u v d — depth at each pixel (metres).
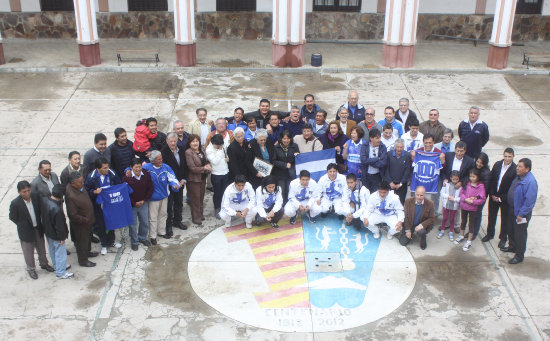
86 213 8.02
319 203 9.42
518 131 13.32
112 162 9.02
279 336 7.22
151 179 8.57
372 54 18.86
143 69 16.83
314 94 15.39
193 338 7.18
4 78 16.11
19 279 8.17
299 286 8.11
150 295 7.93
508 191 8.47
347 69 17.12
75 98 14.86
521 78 16.77
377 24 20.14
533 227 9.55
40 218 7.86
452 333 7.30
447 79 16.66
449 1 19.94
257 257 8.74
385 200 8.87
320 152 9.66
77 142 12.40
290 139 9.47
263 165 9.49
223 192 9.65
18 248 8.88
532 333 7.31
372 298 7.90
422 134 9.88
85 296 7.87
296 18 16.59
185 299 7.86
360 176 9.75
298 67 17.25
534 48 19.61
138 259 8.68
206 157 9.40
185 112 14.10
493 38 17.05
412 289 8.09
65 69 16.69
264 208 9.30
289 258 8.72
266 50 19.14
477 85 16.22
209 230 9.46
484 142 10.27
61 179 8.47
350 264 8.60
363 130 9.60
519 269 8.54
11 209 7.71
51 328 7.29
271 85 15.99
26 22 19.56
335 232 9.42
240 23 20.14
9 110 13.99
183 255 8.78
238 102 14.77
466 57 18.55
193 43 17.00
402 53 17.16
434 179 9.22
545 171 11.38
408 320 7.52
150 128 9.31
